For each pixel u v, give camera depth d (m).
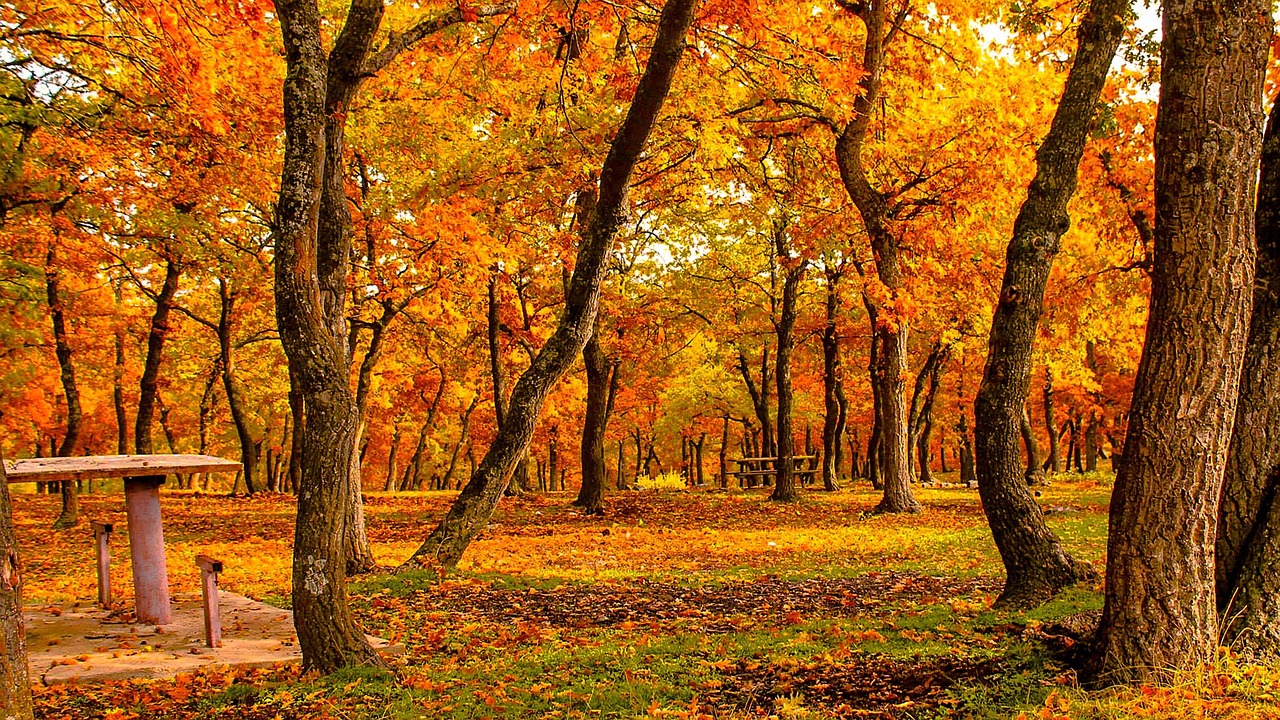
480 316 25.41
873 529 16.92
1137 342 27.16
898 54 17.17
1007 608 8.00
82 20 12.48
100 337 26.44
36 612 9.47
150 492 8.88
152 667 6.93
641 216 21.97
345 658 6.61
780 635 7.48
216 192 15.27
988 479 8.48
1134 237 19.81
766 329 28.28
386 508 23.06
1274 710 4.26
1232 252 4.85
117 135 14.16
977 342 26.67
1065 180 8.30
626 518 19.81
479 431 42.72
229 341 27.59
